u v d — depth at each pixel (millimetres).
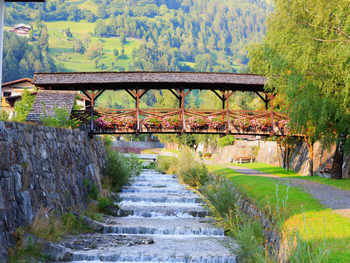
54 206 13578
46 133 14211
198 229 15617
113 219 18000
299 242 8453
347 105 14883
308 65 14320
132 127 21984
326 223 10523
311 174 23641
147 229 15625
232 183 20062
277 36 16281
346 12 13789
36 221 11484
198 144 65375
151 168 48906
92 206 17922
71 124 19750
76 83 21469
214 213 17188
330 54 13891
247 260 10586
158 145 81688
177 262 11828
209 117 22844
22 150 11586
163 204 21969
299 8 15227
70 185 16016
